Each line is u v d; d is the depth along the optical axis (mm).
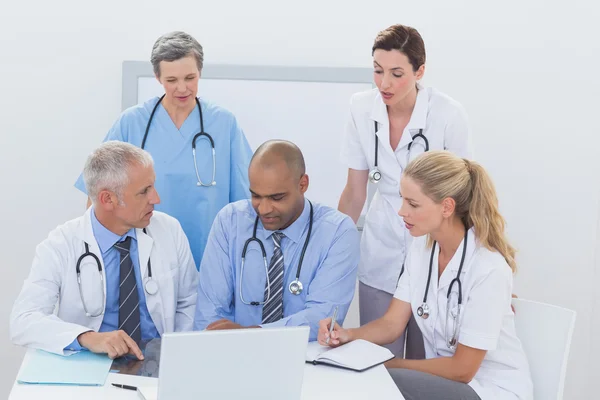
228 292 2172
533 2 3049
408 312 2123
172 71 2461
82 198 3135
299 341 1521
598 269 3123
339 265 2131
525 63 3076
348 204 2656
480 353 1941
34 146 3100
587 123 3092
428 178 1939
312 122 3086
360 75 3053
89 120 3098
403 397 1685
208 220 2615
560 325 2047
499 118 3107
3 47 3041
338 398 1656
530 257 3168
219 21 3070
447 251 2031
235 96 3068
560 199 3135
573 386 3215
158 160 2576
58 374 1717
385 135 2457
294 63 3088
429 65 3086
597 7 3033
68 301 2049
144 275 2127
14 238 3139
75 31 3051
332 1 3062
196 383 1472
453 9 3061
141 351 1900
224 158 2617
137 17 3057
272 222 2076
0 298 3154
